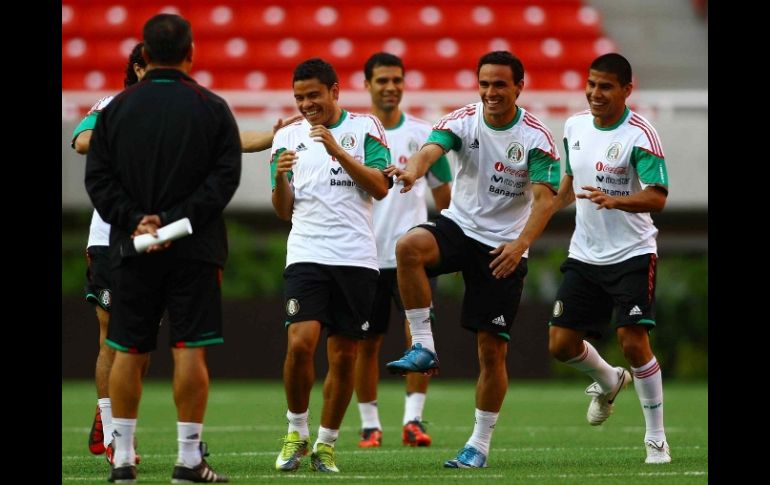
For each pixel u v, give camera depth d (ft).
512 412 131.13
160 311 63.67
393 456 84.53
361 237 73.97
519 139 75.92
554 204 82.74
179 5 244.01
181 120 61.36
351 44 238.07
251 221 204.13
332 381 73.41
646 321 77.87
